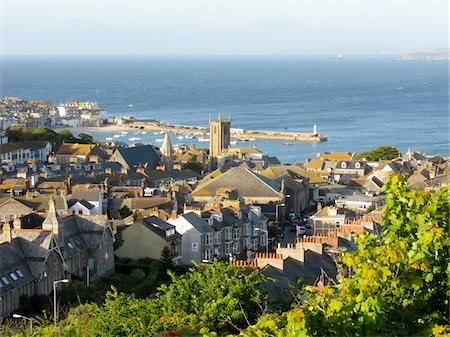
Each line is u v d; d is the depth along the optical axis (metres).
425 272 38.44
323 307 37.38
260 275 75.56
